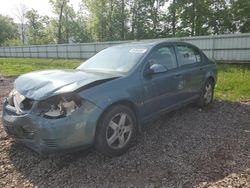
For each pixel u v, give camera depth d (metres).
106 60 4.54
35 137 3.22
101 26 50.28
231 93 7.43
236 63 16.50
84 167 3.40
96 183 3.06
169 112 5.10
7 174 3.28
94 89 3.40
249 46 15.77
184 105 5.15
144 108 4.06
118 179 3.13
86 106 3.27
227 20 31.39
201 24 33.56
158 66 4.15
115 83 3.64
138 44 4.77
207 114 5.43
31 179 3.17
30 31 67.69
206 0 33.00
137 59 4.23
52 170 3.34
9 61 27.45
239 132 4.45
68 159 3.59
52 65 20.30
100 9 49.19
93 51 26.33
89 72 4.03
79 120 3.21
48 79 3.58
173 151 3.77
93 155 3.68
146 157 3.61
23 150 3.85
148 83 4.09
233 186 2.90
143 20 46.81
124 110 3.70
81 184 3.05
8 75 13.45
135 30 48.03
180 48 5.16
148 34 43.69
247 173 3.15
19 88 3.56
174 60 4.88
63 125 3.12
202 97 5.71
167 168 3.32
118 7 48.69
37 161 3.55
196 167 3.32
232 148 3.83
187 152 3.73
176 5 35.16
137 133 4.23
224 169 3.25
